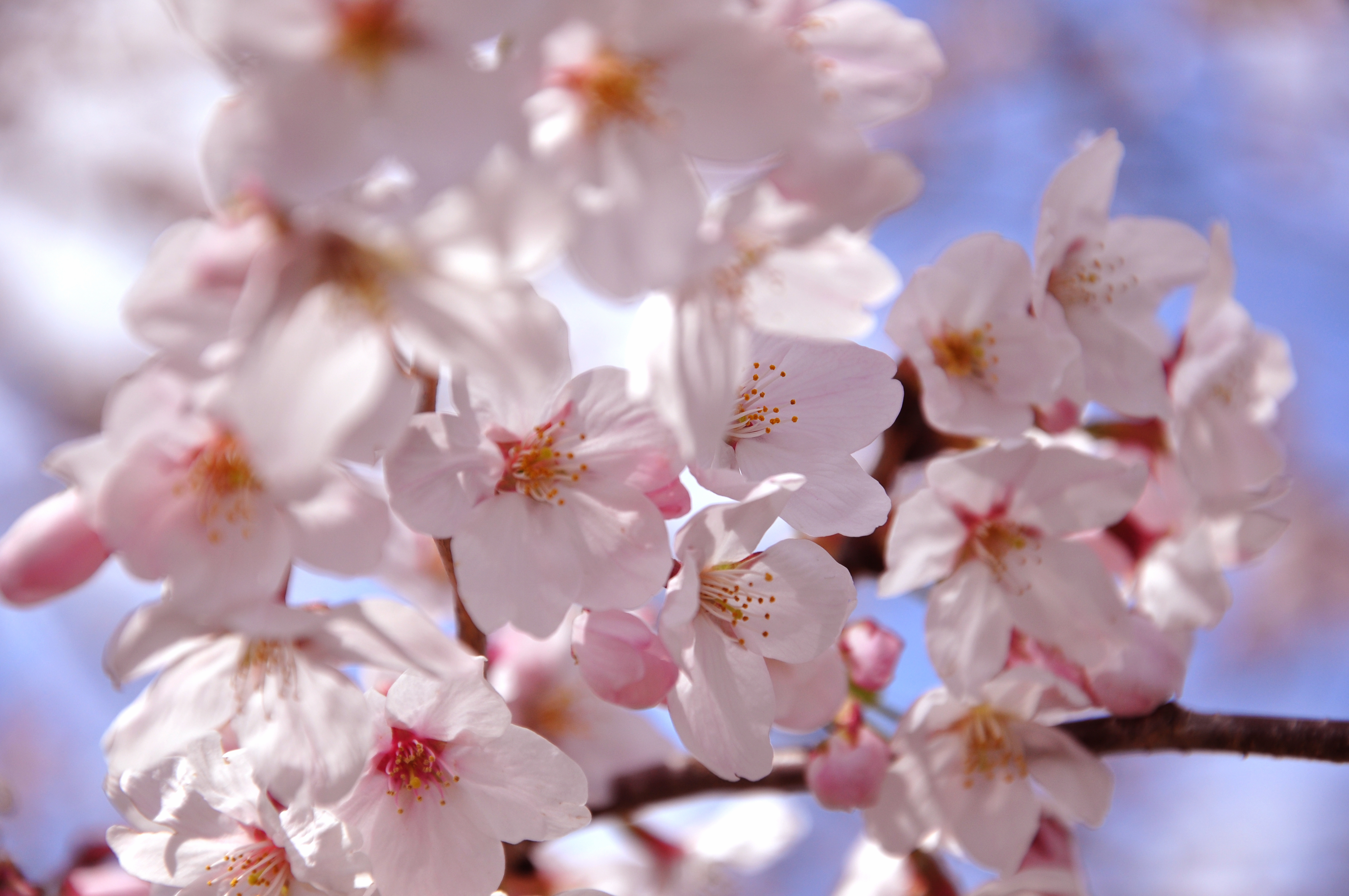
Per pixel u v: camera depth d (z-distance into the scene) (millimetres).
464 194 312
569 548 339
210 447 327
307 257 315
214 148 312
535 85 316
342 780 336
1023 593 371
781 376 357
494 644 407
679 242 322
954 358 369
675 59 325
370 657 332
